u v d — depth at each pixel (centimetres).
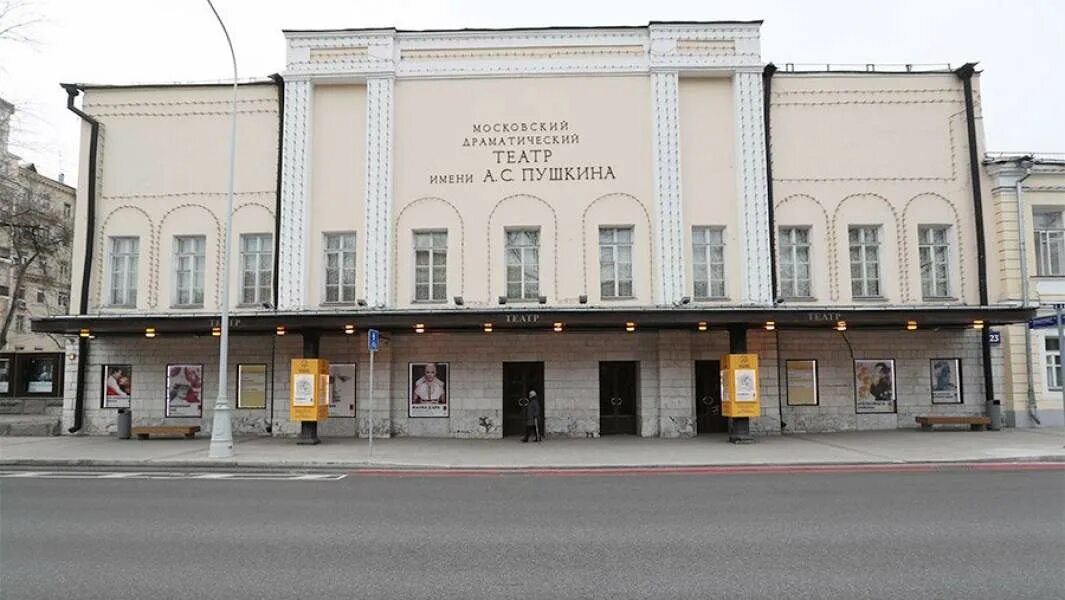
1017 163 2173
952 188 2211
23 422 2252
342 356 2164
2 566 693
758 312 1881
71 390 2220
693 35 2191
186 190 2238
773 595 595
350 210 2191
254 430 2177
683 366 2111
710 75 2195
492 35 2212
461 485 1270
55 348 4981
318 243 2183
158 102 2267
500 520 916
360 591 611
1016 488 1155
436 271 2186
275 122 2234
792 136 2202
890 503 1023
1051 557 708
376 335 1725
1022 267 2159
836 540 787
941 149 2219
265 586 626
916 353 2186
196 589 618
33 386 3584
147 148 2261
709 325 1983
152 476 1414
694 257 2169
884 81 2225
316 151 2209
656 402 2130
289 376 2158
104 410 2214
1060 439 1861
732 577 647
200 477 1396
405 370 2156
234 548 763
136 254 2256
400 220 2177
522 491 1186
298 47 2212
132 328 1948
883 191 2197
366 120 2195
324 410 1972
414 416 2142
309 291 2159
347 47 2211
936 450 1691
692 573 661
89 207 2233
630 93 2198
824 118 2211
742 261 2130
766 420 2116
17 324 4694
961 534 811
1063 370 1791
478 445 1919
